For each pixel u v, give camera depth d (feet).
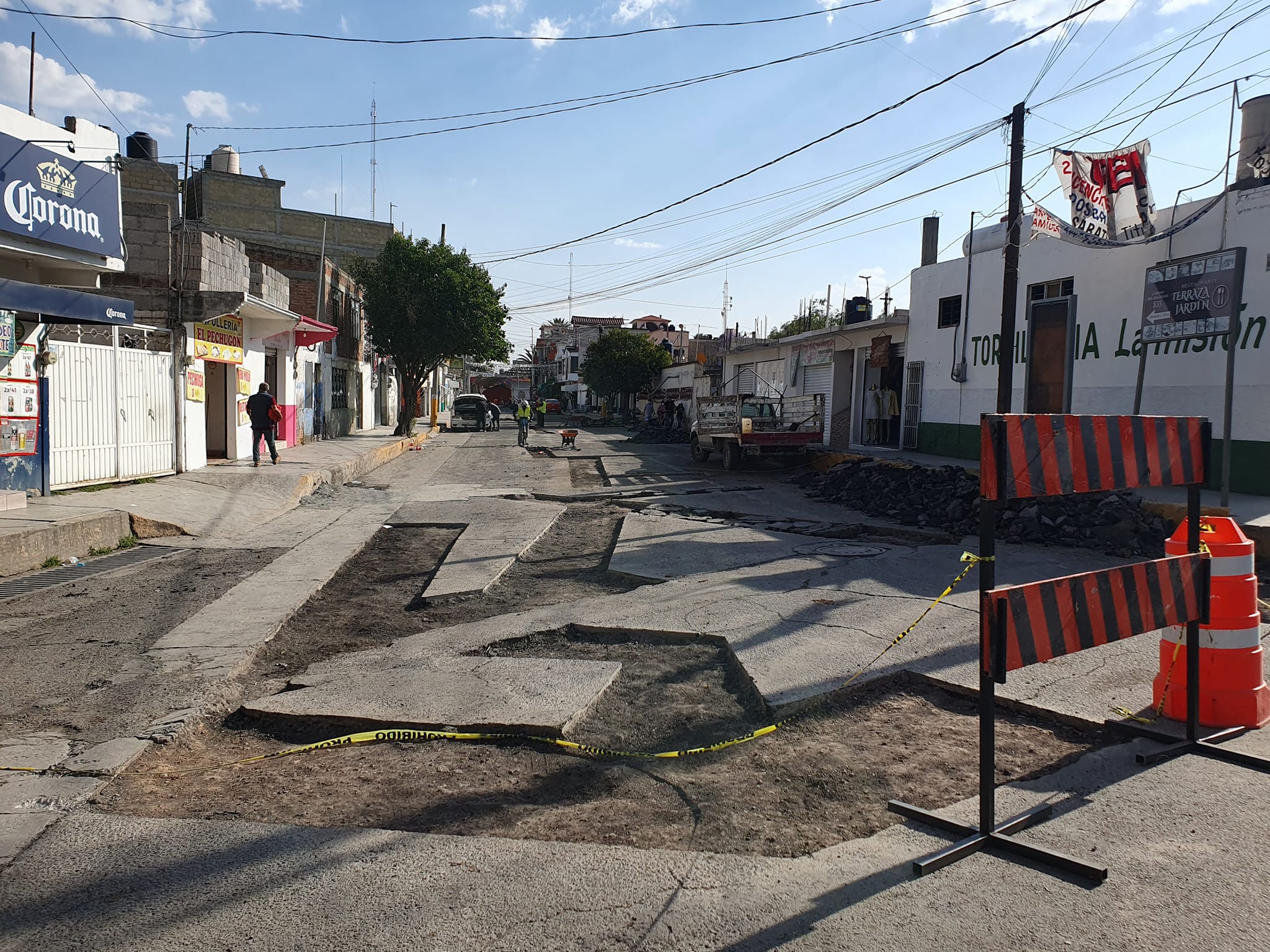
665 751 14.82
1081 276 51.11
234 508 41.39
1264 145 42.29
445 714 15.92
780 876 10.39
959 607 23.24
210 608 24.45
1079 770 13.41
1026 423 11.32
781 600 24.29
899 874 10.40
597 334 276.82
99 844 11.29
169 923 9.44
